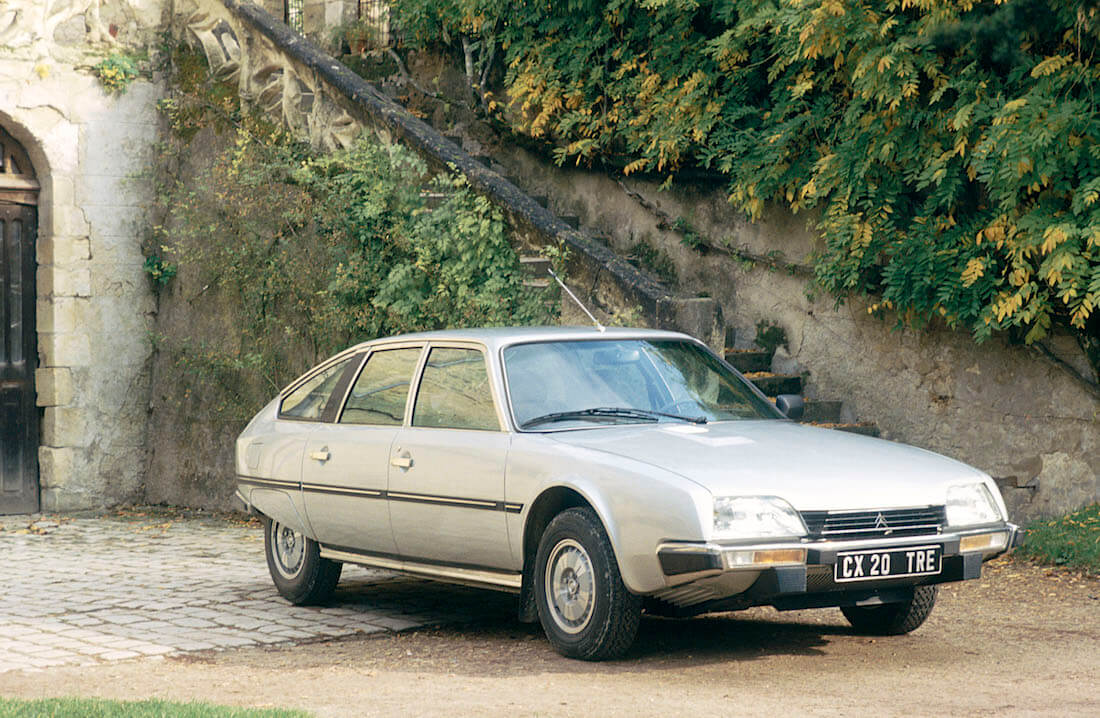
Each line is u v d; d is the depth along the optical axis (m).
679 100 12.79
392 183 12.79
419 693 6.20
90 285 16.12
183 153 16.11
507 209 12.02
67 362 16.00
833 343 12.36
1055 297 10.52
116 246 16.31
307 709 5.89
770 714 5.61
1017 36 10.02
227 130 15.50
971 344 11.48
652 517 6.39
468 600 9.22
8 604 9.23
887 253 11.52
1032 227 9.98
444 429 7.70
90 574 10.72
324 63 14.19
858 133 11.15
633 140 13.34
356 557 8.41
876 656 7.05
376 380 8.45
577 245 11.43
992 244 10.52
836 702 5.86
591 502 6.64
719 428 7.39
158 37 16.50
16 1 15.45
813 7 10.79
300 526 8.73
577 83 13.90
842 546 6.35
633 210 14.03
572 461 6.84
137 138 16.39
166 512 15.84
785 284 12.71
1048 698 5.96
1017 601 8.90
